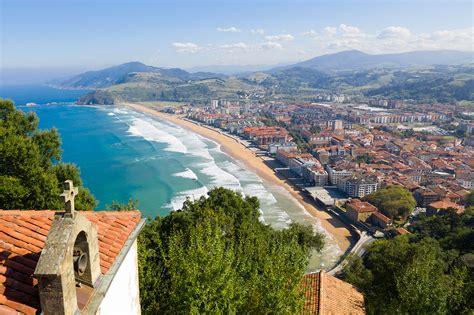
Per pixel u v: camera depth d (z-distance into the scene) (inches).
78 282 414.9
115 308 486.9
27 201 1159.6
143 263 962.7
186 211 1600.6
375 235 3809.1
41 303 344.5
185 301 702.5
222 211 1476.4
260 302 744.3
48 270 332.8
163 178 5221.5
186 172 5590.6
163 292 943.7
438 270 1222.9
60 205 1186.6
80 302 390.6
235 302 714.8
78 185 1455.5
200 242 787.4
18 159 1172.5
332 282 1220.5
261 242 1169.4
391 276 1423.5
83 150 7022.6
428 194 4795.8
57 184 1254.3
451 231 3316.9
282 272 769.6
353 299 1173.7
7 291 356.2
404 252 1512.1
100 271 444.8
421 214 4318.4
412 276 1043.9
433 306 937.5
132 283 564.7
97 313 416.8
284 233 1658.5
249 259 943.0
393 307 1071.0
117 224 559.2
